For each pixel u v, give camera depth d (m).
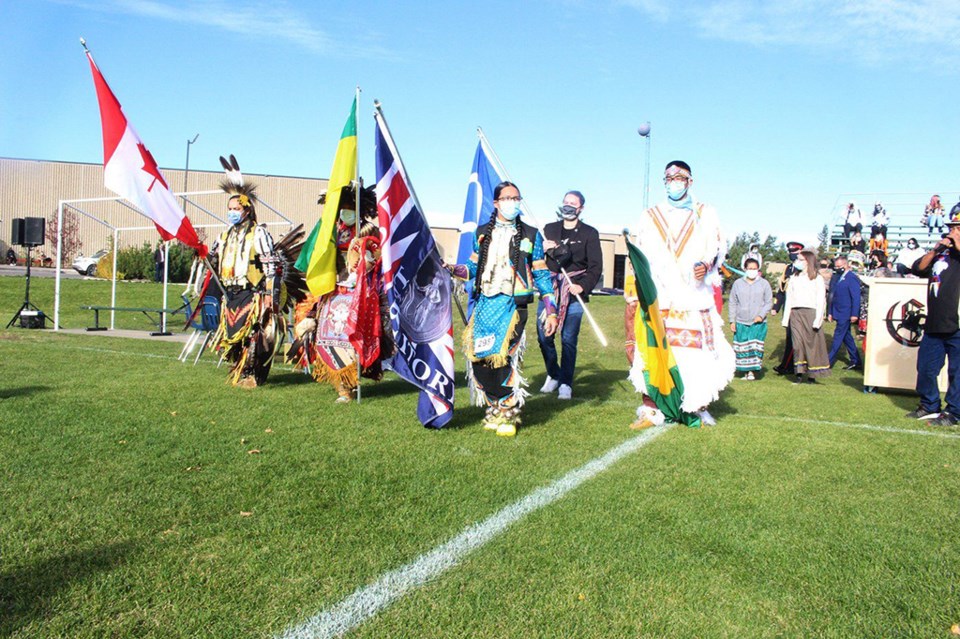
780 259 37.56
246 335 7.77
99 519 3.70
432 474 4.64
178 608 2.82
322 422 6.12
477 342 5.89
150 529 3.59
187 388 7.54
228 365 8.93
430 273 6.23
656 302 6.07
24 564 3.16
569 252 8.05
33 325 15.04
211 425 5.84
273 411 6.51
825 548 3.58
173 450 5.04
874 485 4.63
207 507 3.93
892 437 6.12
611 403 7.62
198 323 9.58
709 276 6.44
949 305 6.86
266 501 4.04
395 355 5.89
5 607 2.78
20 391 7.03
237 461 4.81
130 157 7.73
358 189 7.00
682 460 5.15
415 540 3.55
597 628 2.77
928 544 3.65
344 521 3.78
